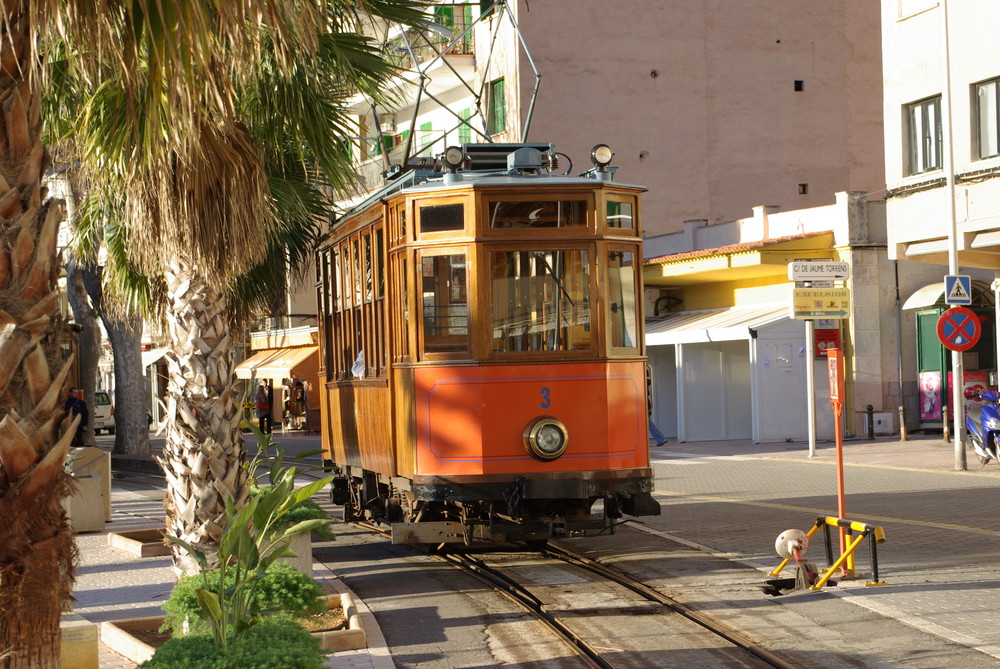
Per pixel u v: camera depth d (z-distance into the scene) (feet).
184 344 33.40
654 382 117.50
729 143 133.69
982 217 77.71
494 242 39.42
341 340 51.44
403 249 40.57
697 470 80.02
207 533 33.04
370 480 47.44
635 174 130.11
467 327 39.50
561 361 39.50
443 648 29.63
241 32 19.11
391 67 35.29
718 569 39.60
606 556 43.65
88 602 37.93
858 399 101.45
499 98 128.88
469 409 39.27
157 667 21.13
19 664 17.39
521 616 33.27
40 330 17.46
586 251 39.93
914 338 102.12
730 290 112.78
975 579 35.55
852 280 100.94
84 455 61.82
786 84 135.74
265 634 22.77
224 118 26.96
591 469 39.55
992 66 76.95
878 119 139.13
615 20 129.18
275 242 45.78
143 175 28.71
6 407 17.25
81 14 18.72
